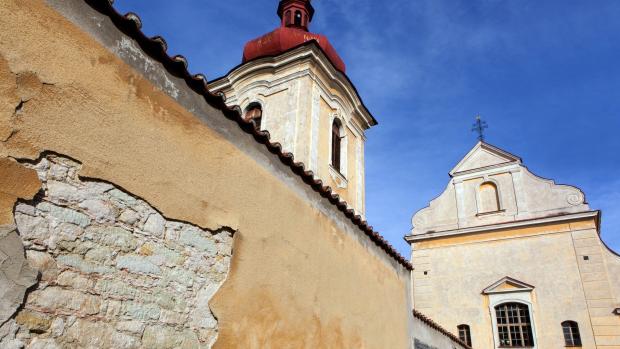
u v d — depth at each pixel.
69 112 4.01
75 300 3.79
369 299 8.38
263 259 5.84
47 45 3.95
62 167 3.89
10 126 3.58
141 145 4.59
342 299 7.44
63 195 3.86
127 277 4.24
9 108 3.60
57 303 3.67
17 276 3.45
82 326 3.80
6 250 3.42
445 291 21.03
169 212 4.76
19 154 3.61
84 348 3.78
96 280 3.98
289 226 6.46
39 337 3.51
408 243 22.86
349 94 16.56
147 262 4.45
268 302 5.78
